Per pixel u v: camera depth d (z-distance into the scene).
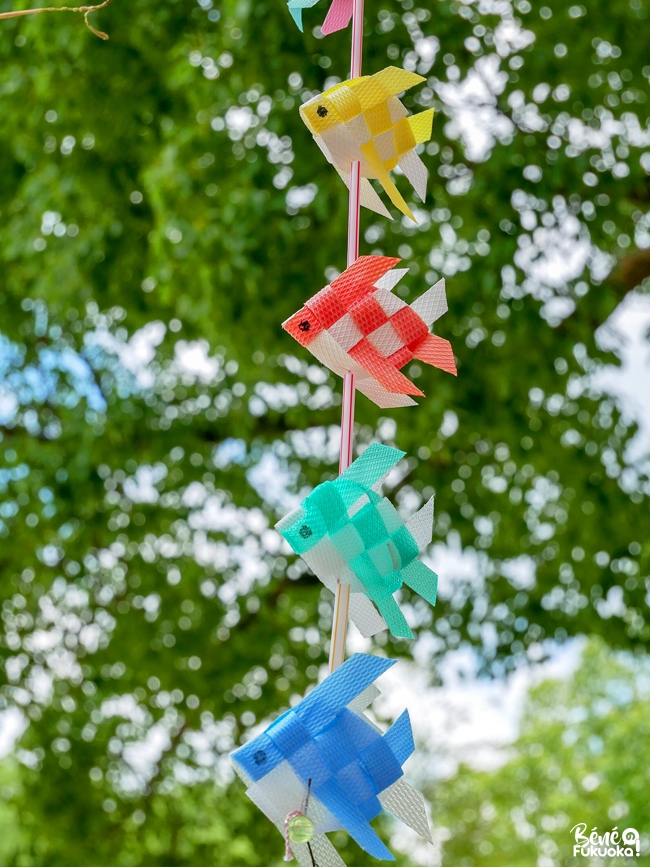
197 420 5.14
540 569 5.02
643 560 4.72
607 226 4.20
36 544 4.80
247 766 0.84
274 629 5.23
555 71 4.10
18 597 5.23
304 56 3.77
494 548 5.08
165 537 5.26
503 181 3.92
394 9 3.94
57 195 4.08
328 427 4.94
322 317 0.94
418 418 4.25
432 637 5.16
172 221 3.76
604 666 14.00
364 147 1.03
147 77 4.04
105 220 4.11
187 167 3.84
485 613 5.14
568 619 5.05
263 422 5.28
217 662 5.04
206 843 5.70
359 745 0.86
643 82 4.22
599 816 12.48
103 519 4.89
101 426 4.74
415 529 0.91
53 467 4.68
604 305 4.19
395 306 0.96
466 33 4.00
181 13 3.98
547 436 4.43
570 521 4.80
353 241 1.00
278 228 3.79
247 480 5.18
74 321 5.16
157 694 5.21
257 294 3.79
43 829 5.26
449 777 15.08
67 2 3.81
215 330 3.88
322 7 3.74
